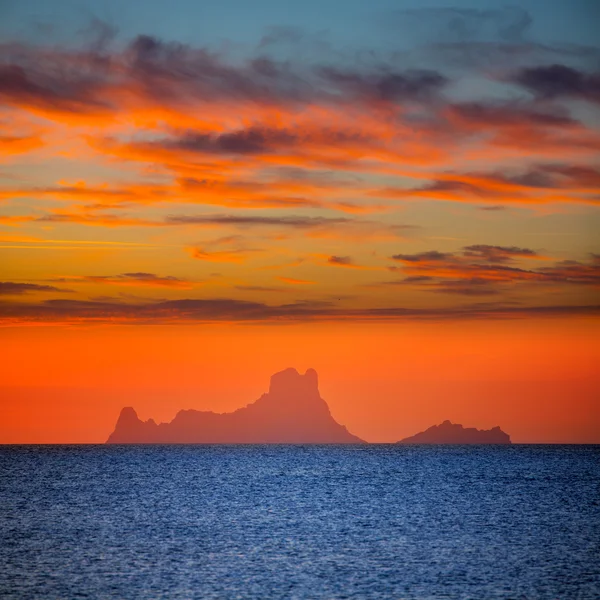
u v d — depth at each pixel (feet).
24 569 343.67
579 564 361.10
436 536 442.09
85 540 422.00
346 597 299.79
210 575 334.65
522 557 376.68
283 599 296.51
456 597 301.84
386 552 389.39
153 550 392.06
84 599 293.64
